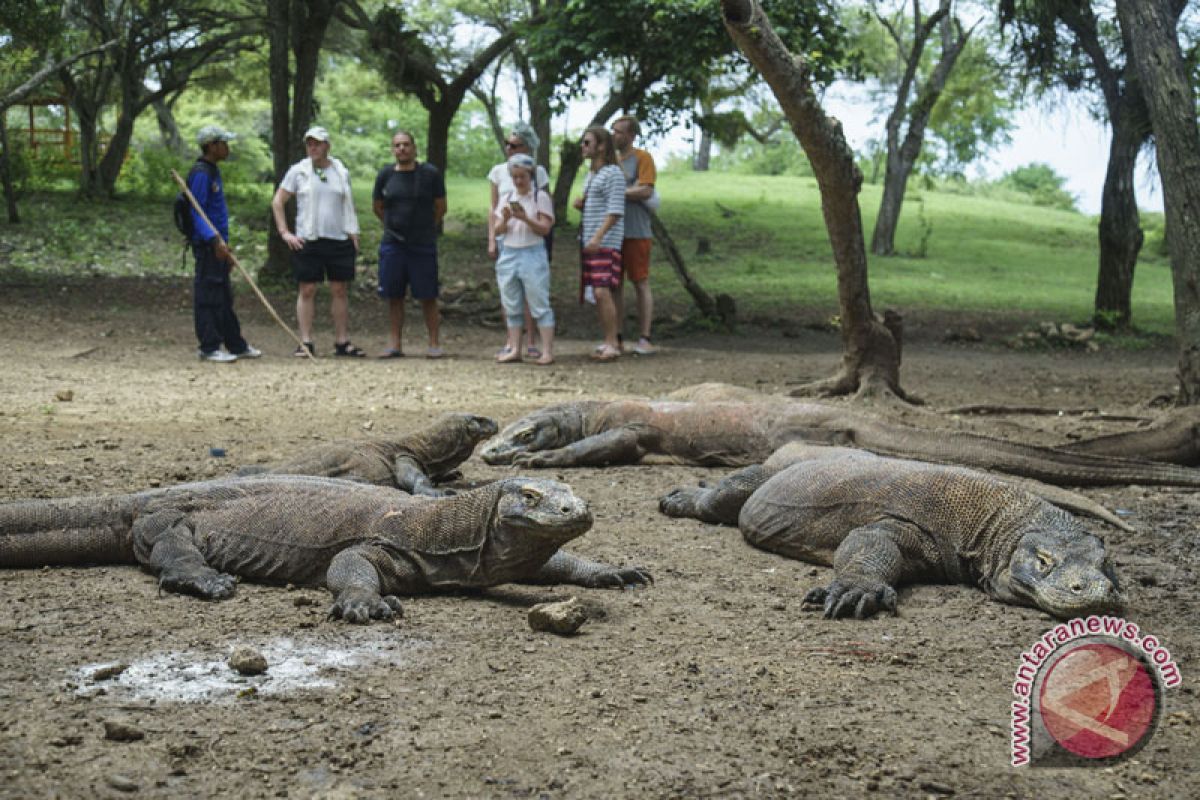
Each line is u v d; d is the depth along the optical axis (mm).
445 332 16422
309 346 13531
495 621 4238
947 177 57938
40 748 2971
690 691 3543
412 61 24688
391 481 6367
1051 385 12859
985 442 7047
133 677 3527
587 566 4812
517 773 2924
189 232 12297
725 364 13555
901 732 3262
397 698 3400
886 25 32469
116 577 4699
